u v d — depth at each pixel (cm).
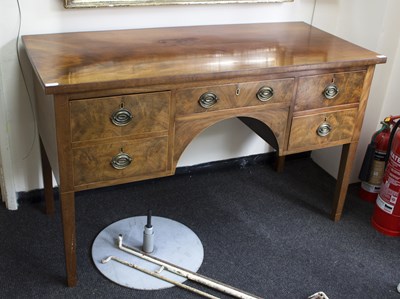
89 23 193
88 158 156
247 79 166
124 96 151
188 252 193
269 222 215
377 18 212
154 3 196
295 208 225
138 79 149
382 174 226
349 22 228
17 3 179
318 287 182
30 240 195
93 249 191
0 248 190
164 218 211
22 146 205
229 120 237
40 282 176
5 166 202
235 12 215
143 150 163
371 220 220
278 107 177
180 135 167
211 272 185
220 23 215
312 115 185
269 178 247
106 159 159
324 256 197
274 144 194
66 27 190
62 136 149
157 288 176
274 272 188
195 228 207
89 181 160
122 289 175
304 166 259
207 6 209
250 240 203
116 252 190
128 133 158
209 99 164
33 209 213
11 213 210
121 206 218
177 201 224
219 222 212
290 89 175
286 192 237
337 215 217
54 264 185
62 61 160
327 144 195
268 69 165
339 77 181
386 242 208
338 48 191
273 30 211
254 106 173
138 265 184
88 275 180
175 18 206
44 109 172
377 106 226
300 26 219
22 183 212
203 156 242
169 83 155
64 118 147
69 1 183
